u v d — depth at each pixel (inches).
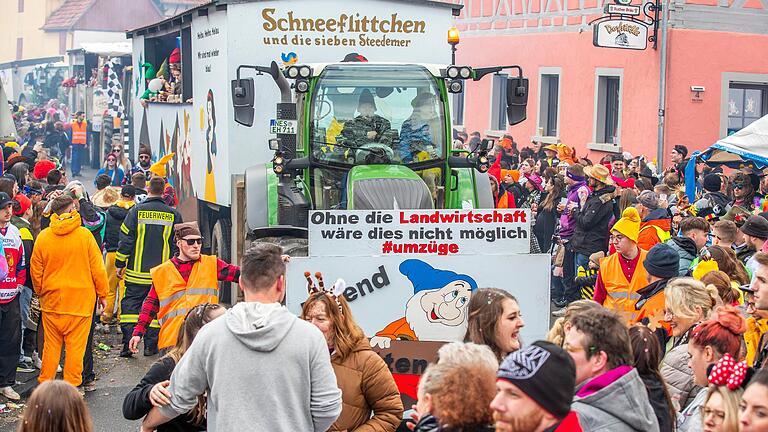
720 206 537.3
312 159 458.9
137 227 474.9
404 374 286.2
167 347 379.9
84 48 1398.9
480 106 1200.8
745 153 554.3
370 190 423.5
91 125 1408.7
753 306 275.0
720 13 911.0
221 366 204.7
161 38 779.4
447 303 305.7
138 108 804.0
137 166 739.4
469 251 317.1
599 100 991.6
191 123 618.2
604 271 361.4
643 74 924.0
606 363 190.7
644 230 462.9
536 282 309.0
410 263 304.5
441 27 556.4
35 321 451.8
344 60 542.9
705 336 215.0
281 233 454.6
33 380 438.6
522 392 152.5
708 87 911.7
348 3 541.0
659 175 845.8
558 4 1047.6
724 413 184.1
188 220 629.0
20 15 2719.0
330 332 233.5
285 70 445.1
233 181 529.3
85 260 411.5
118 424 379.2
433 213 315.3
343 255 310.5
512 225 317.1
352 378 231.9
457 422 168.1
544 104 1085.8
